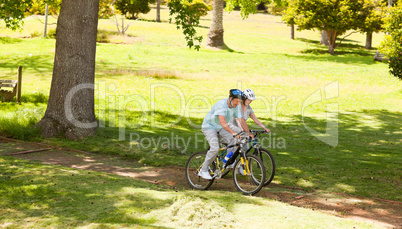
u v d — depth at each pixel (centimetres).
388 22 2247
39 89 1591
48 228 418
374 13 3338
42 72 1983
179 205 482
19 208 469
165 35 3653
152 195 539
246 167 618
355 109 1639
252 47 3688
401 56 2042
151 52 2892
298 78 2284
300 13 3478
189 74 2208
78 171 652
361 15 3397
